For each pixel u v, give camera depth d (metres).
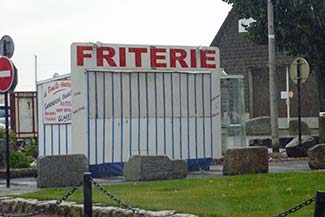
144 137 24.34
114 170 23.69
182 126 24.95
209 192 16.86
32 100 34.62
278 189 16.81
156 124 24.53
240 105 28.22
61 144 24.53
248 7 33.59
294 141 30.78
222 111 27.98
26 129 34.47
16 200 17.75
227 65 53.53
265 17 33.25
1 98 45.62
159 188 18.06
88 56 23.50
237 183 18.33
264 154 21.92
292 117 50.69
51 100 24.88
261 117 46.81
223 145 27.80
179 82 24.97
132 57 24.22
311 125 49.47
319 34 33.38
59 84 24.58
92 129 23.48
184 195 16.55
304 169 23.42
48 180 20.67
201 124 25.30
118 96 23.97
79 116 23.34
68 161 20.84
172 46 24.89
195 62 25.25
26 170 25.25
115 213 15.09
